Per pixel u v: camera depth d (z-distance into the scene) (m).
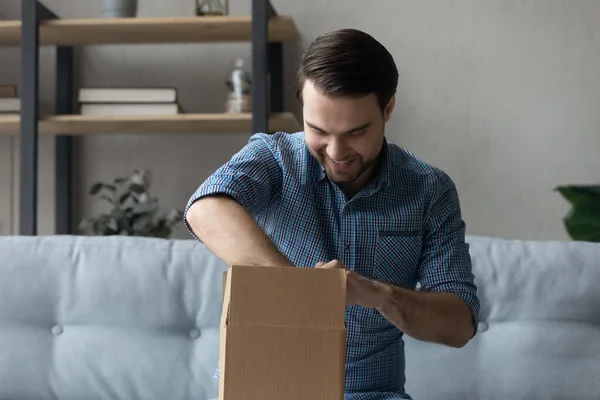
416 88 2.64
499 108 2.62
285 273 0.94
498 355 1.77
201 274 1.83
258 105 2.29
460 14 2.63
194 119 2.38
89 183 2.71
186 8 2.70
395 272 1.39
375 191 1.36
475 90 2.62
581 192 2.35
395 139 2.64
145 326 1.80
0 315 1.81
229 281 0.94
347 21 2.66
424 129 2.63
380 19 2.65
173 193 2.69
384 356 1.41
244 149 1.37
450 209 1.43
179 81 2.71
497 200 2.61
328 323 0.94
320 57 1.16
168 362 1.78
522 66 2.61
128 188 2.52
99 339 1.79
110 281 1.81
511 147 2.61
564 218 2.37
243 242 1.11
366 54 1.16
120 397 1.77
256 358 0.93
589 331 1.77
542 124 2.60
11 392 1.77
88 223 2.48
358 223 1.37
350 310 1.36
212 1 2.46
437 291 1.35
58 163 2.65
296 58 2.67
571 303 1.78
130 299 1.80
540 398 1.74
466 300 1.33
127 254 1.84
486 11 2.62
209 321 1.81
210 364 1.77
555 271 1.81
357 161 1.24
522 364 1.75
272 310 0.93
